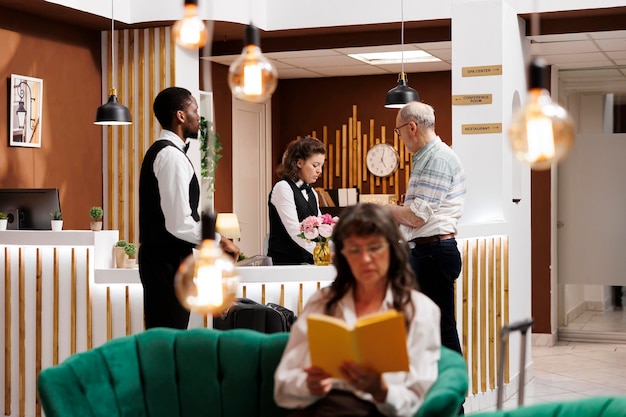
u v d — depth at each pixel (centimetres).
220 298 292
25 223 738
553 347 1080
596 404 312
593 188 1119
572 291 1128
